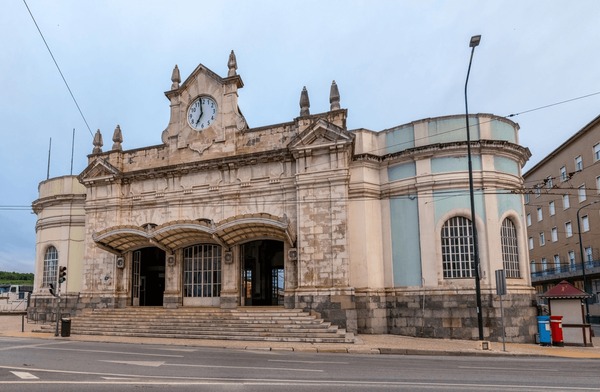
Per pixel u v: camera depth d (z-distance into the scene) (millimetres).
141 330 24062
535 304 24594
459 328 23219
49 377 10805
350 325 23438
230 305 26750
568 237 48688
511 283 23938
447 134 25266
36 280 35281
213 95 29688
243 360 14625
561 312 22016
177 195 29125
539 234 56094
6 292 60688
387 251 25812
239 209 27547
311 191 25453
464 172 24391
